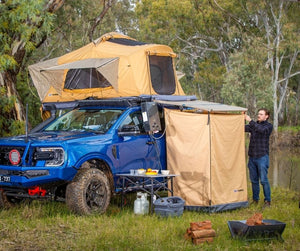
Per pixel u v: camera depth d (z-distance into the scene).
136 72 10.44
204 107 8.81
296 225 7.46
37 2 12.64
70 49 27.92
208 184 8.56
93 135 8.16
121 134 8.41
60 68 10.66
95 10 26.75
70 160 7.59
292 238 6.48
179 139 8.73
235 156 9.02
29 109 18.70
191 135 8.66
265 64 40.03
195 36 42.62
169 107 9.68
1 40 13.59
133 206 8.75
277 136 37.94
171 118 8.82
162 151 9.17
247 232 6.27
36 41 15.55
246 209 9.05
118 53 10.70
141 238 6.40
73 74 11.27
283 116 55.16
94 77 10.95
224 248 5.97
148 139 8.93
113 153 8.27
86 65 10.31
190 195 8.62
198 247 6.01
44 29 14.59
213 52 45.75
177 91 11.47
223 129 8.82
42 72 11.62
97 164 8.49
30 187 7.73
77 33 28.62
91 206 7.84
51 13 15.25
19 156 7.74
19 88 17.88
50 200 8.30
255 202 9.56
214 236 6.33
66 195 7.73
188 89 47.06
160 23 40.66
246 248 5.96
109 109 9.07
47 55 27.08
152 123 8.63
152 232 6.64
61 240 6.34
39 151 7.68
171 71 11.41
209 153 8.59
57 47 28.25
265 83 37.59
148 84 10.61
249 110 38.09
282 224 6.34
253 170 9.41
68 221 7.32
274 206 9.30
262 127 9.11
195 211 8.59
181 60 43.03
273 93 39.31
